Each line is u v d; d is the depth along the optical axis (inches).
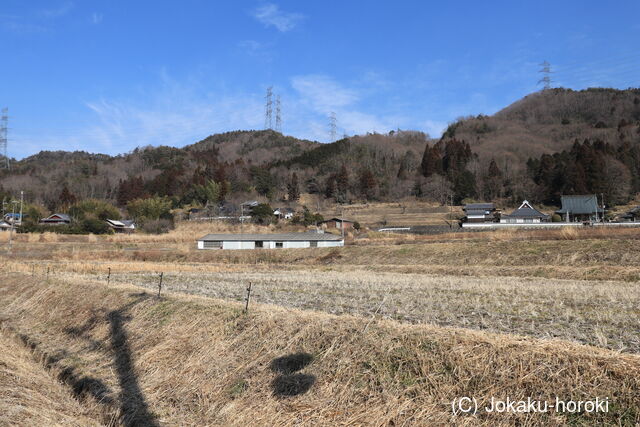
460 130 6973.4
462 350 264.7
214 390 306.0
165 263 1471.5
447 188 3806.6
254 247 2023.9
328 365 291.0
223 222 3132.4
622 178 3255.4
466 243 1370.6
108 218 3233.3
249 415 269.0
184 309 445.4
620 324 360.5
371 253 1477.6
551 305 472.1
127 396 322.3
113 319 484.7
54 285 684.1
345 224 2805.1
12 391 298.7
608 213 2765.7
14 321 591.8
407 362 269.7
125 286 623.8
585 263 1012.5
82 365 392.8
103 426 277.4
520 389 226.4
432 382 247.9
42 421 258.5
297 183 4466.0
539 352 245.9
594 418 198.7
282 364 307.0
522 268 968.3
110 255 1740.9
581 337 317.7
